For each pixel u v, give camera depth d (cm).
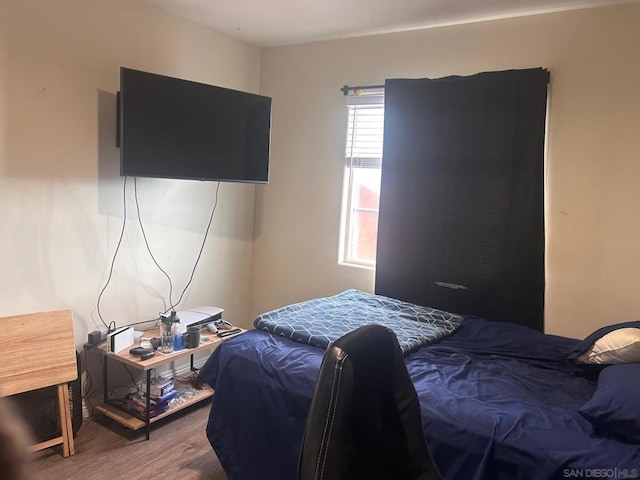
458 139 296
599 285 267
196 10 303
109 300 291
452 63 305
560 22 271
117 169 287
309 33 337
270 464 205
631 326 209
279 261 386
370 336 128
